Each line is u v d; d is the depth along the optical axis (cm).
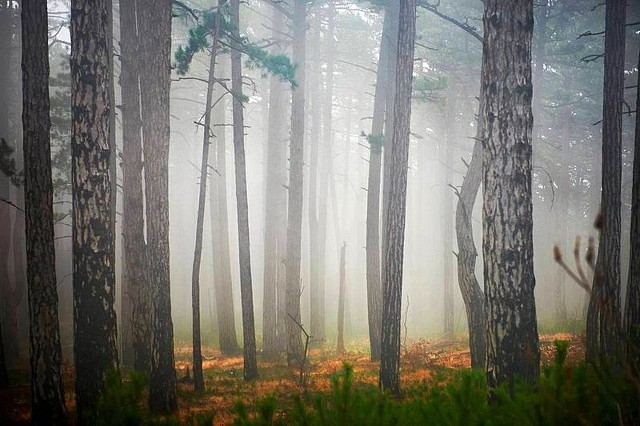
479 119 1559
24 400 1415
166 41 1345
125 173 1703
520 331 770
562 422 423
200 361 1521
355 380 1469
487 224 795
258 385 1570
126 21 1773
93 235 1066
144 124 1354
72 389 1545
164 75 1334
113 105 1877
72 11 1067
